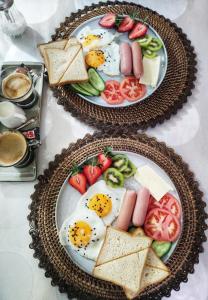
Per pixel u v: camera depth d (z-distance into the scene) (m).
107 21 0.82
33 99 0.75
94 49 0.80
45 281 0.66
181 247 0.68
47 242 0.67
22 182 0.72
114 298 0.64
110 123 0.76
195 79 0.81
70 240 0.66
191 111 0.78
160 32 0.84
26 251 0.68
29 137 0.73
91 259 0.66
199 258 0.68
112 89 0.78
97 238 0.66
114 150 0.73
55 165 0.72
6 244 0.68
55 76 0.77
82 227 0.66
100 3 0.86
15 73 0.75
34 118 0.75
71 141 0.75
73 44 0.79
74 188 0.70
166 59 0.80
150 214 0.69
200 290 0.66
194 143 0.76
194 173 0.74
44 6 0.87
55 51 0.79
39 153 0.74
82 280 0.65
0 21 0.81
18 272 0.66
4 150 0.69
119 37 0.82
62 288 0.65
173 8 0.88
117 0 0.88
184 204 0.71
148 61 0.79
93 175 0.70
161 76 0.79
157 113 0.77
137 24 0.82
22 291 0.65
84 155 0.73
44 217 0.69
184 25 0.86
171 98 0.78
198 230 0.69
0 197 0.71
